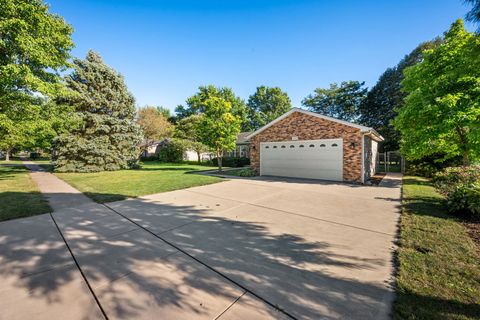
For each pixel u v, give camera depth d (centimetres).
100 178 1130
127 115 1822
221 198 648
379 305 191
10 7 761
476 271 242
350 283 226
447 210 470
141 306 194
